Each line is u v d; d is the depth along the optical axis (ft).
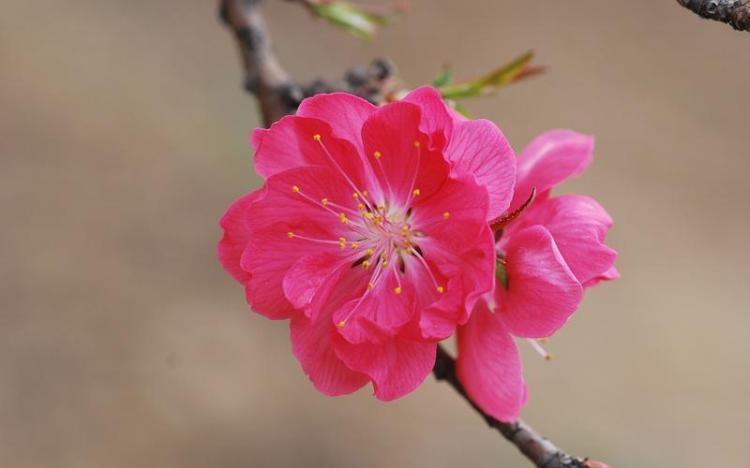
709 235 3.57
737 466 2.85
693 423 2.96
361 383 1.34
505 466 2.80
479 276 1.31
